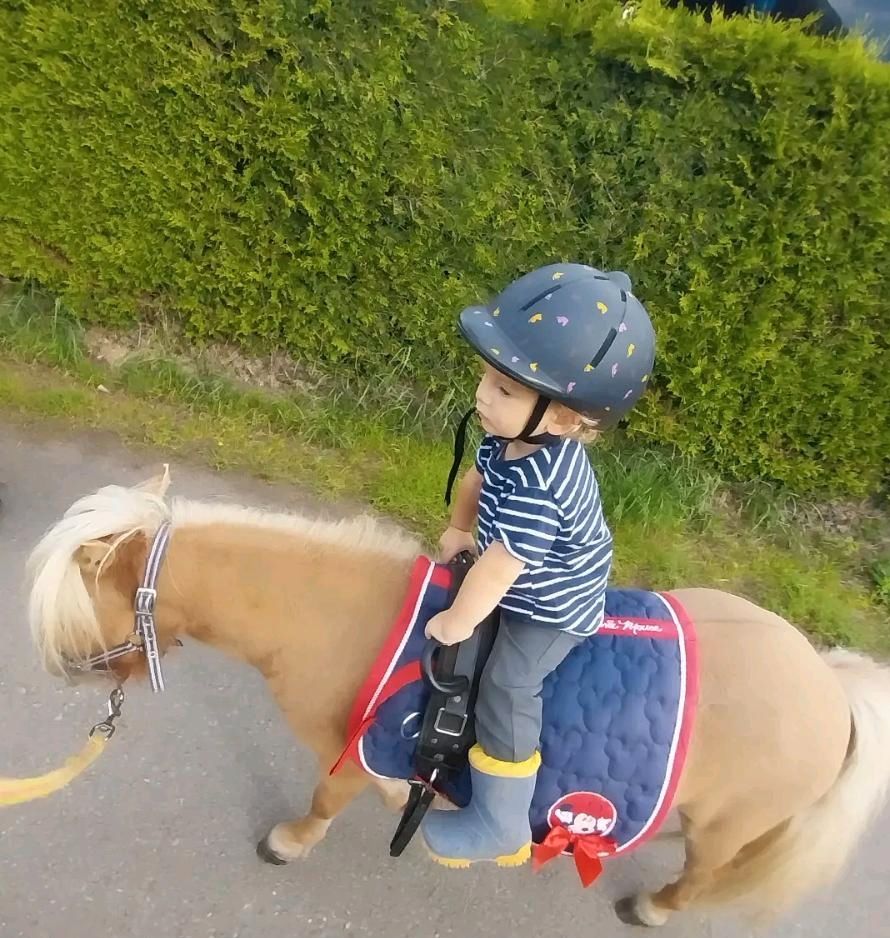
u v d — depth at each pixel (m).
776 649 1.79
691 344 3.50
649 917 2.32
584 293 1.40
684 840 2.38
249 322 3.84
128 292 3.90
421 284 3.60
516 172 3.39
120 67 3.41
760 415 3.64
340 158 3.40
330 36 3.24
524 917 2.34
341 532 1.77
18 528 3.07
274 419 3.82
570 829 1.73
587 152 3.33
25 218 3.76
